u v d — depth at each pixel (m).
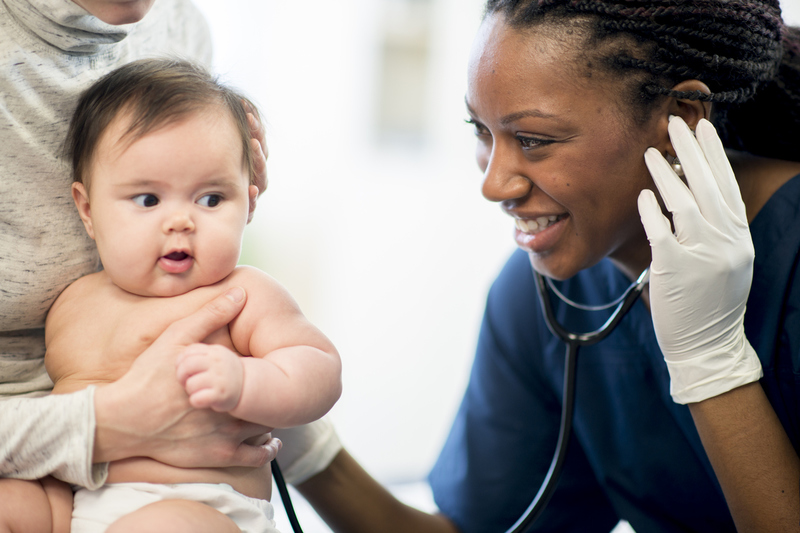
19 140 0.74
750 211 0.97
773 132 0.98
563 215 0.91
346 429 2.73
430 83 4.27
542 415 1.23
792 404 0.92
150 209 0.72
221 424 0.70
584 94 0.82
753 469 0.84
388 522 1.09
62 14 0.72
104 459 0.68
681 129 0.84
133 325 0.74
